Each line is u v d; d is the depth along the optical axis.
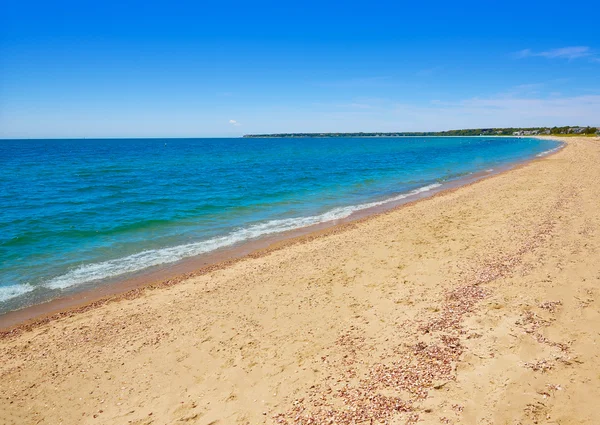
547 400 4.71
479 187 24.20
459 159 51.38
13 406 5.96
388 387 5.39
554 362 5.45
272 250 13.29
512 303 7.45
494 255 10.64
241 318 8.33
